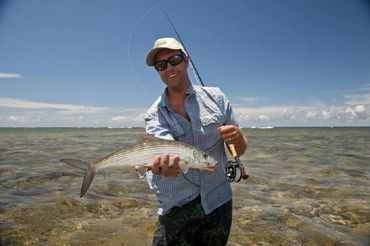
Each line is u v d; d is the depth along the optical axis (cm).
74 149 710
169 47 116
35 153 617
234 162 124
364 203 255
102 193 289
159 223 123
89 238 189
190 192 117
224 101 127
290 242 183
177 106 123
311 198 272
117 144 881
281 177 362
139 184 327
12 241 183
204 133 120
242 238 188
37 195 280
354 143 916
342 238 187
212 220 119
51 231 199
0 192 291
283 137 1326
